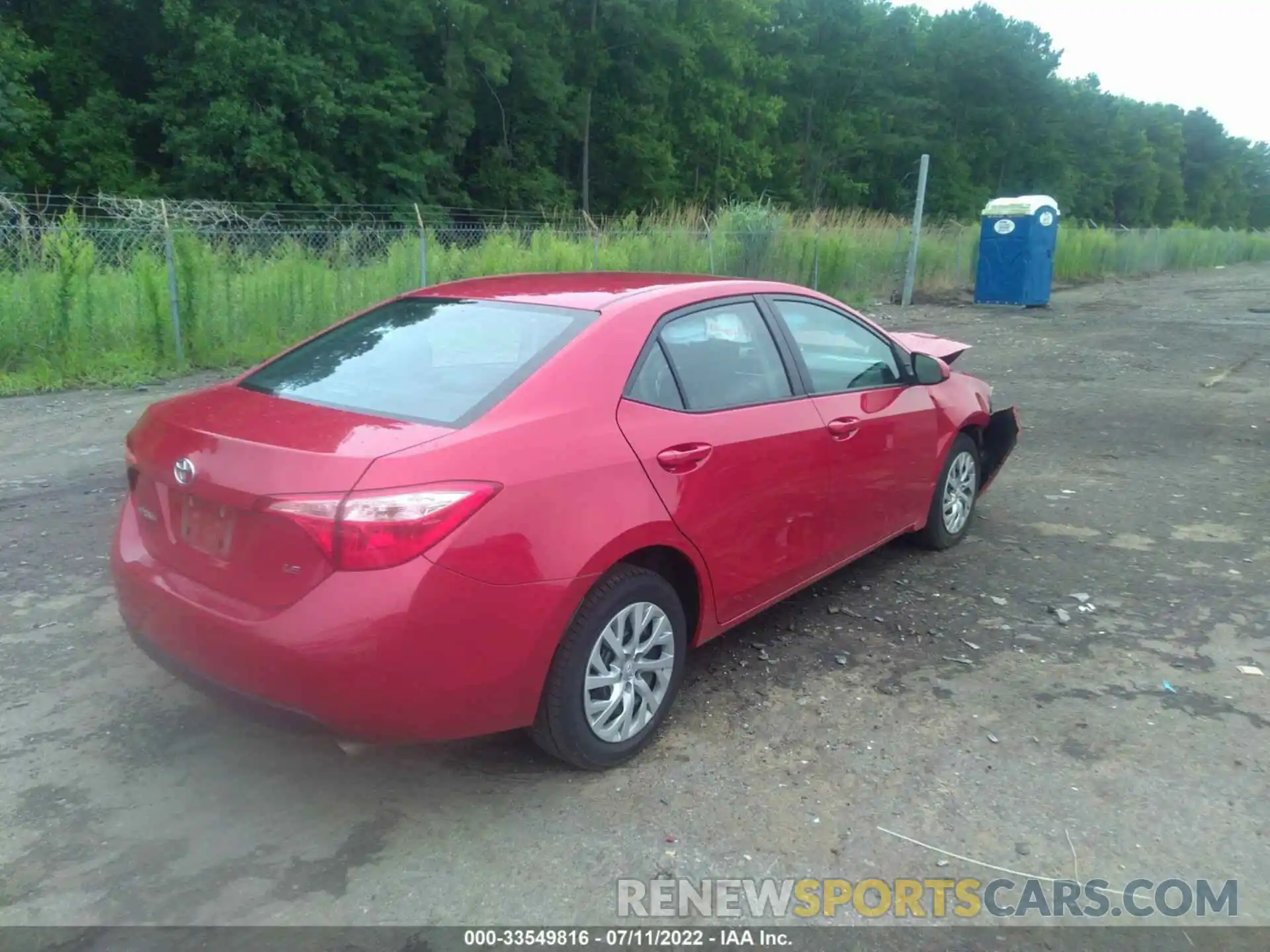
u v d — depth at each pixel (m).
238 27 29.19
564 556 3.00
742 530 3.74
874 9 60.25
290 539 2.75
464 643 2.83
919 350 6.00
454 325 3.68
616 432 3.28
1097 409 9.74
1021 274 20.19
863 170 59.94
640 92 42.50
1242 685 3.98
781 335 4.16
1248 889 2.81
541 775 3.33
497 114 39.41
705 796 3.22
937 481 5.27
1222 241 40.34
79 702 3.74
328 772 3.33
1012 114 66.19
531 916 2.68
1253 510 6.35
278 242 13.81
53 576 4.94
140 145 30.53
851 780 3.31
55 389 9.94
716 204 45.12
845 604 4.79
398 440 2.87
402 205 32.22
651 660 3.45
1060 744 3.54
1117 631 4.49
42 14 30.59
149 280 11.13
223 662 2.85
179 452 3.07
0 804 3.11
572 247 16.72
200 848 2.93
